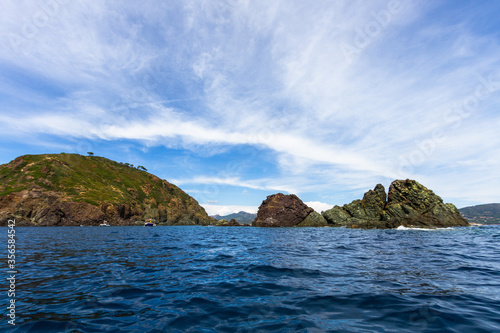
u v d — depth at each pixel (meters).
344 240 23.67
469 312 5.29
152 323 4.82
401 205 56.22
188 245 19.30
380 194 64.75
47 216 79.12
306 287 7.23
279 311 5.43
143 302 6.02
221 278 8.35
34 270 9.49
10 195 79.94
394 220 50.41
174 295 6.55
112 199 101.44
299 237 28.31
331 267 10.16
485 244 19.36
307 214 69.00
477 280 7.99
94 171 123.25
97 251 15.14
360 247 17.45
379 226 50.12
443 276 8.54
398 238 25.89
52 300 6.15
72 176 105.38
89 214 85.69
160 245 19.22
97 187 107.00
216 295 6.53
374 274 8.87
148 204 126.12
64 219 82.12
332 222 65.12
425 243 20.22
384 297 6.27
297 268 9.95
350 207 65.69
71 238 25.83
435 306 5.63
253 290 6.96
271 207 69.69
